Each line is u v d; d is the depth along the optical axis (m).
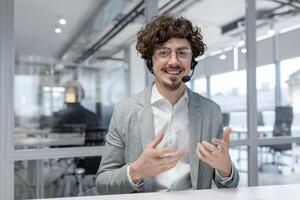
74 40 2.42
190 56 1.01
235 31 2.65
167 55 0.98
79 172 2.35
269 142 2.69
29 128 2.26
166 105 1.08
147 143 1.02
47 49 2.34
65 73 2.40
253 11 2.63
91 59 2.47
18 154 2.17
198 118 1.08
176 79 0.99
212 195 0.76
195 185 1.02
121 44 2.49
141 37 1.05
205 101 1.14
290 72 2.80
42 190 2.28
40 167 2.27
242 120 2.63
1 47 2.12
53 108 2.34
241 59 2.65
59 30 2.38
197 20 2.56
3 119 2.12
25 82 2.26
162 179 1.02
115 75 2.50
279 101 2.75
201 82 2.52
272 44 2.73
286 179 2.80
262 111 2.68
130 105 1.10
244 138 2.62
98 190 1.03
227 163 0.91
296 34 2.85
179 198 0.73
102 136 2.44
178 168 1.04
